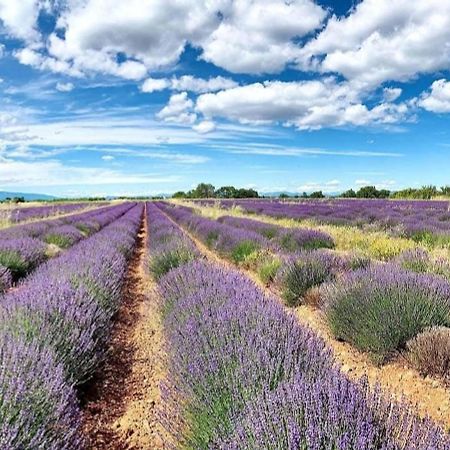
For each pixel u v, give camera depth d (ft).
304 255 26.08
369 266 22.62
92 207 148.66
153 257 31.17
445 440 6.48
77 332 13.42
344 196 189.06
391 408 7.48
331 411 6.72
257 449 6.60
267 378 8.85
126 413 12.07
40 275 21.72
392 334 14.98
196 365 10.14
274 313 12.50
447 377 13.09
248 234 41.09
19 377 9.04
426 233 41.29
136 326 20.44
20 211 93.81
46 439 8.17
